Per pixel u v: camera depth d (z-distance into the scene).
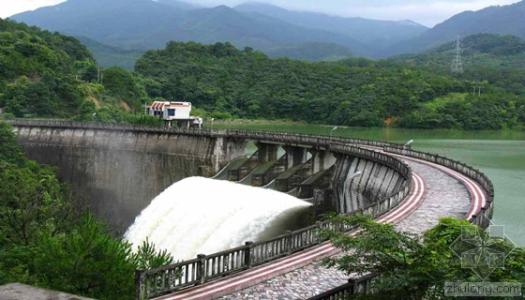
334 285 24.44
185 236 61.28
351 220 19.64
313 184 76.69
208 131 100.75
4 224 41.41
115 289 26.14
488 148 137.00
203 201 65.81
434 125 192.62
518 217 69.25
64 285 25.69
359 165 72.56
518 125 196.25
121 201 107.44
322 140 86.06
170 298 22.14
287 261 27.42
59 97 155.38
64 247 28.02
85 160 112.06
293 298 22.86
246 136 97.56
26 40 179.88
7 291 11.29
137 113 165.88
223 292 23.12
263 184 88.44
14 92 147.12
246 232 56.22
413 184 52.75
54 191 79.94
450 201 45.00
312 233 30.45
